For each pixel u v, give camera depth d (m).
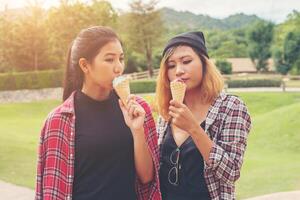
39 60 52.12
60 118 2.61
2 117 31.62
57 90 41.97
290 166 11.98
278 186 9.69
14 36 51.91
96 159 2.58
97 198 2.57
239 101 2.91
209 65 2.98
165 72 3.04
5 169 11.76
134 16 62.31
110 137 2.59
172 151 2.96
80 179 2.59
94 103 2.66
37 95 41.31
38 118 31.55
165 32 64.25
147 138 2.73
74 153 2.58
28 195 9.12
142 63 66.12
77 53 2.65
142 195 2.82
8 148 14.99
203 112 2.97
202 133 2.69
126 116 2.67
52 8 50.72
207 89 2.94
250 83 43.53
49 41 50.94
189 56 2.93
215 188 2.82
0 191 9.44
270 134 17.17
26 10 53.03
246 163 12.92
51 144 2.58
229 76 47.38
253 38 83.19
